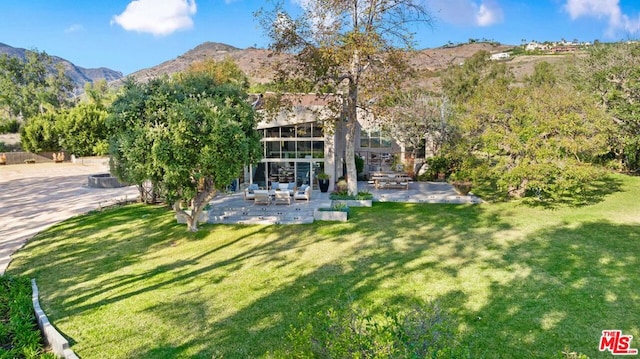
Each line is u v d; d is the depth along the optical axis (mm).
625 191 20688
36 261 11945
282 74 18625
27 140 38844
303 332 4816
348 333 4453
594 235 13531
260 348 7277
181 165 12586
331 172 22344
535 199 19156
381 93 18406
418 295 9258
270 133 22656
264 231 14820
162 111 13047
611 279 9883
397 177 23703
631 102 24219
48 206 19562
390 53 17766
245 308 8828
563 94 18484
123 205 19609
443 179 26031
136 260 12023
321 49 16922
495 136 17906
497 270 10672
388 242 13336
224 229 15109
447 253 12125
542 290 9359
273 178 23062
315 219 16312
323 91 18609
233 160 13375
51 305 9023
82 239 14125
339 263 11484
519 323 7918
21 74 71875
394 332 4652
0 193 23203
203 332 7859
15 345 7285
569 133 17094
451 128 24891
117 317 8453
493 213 17016
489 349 7066
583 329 7652
